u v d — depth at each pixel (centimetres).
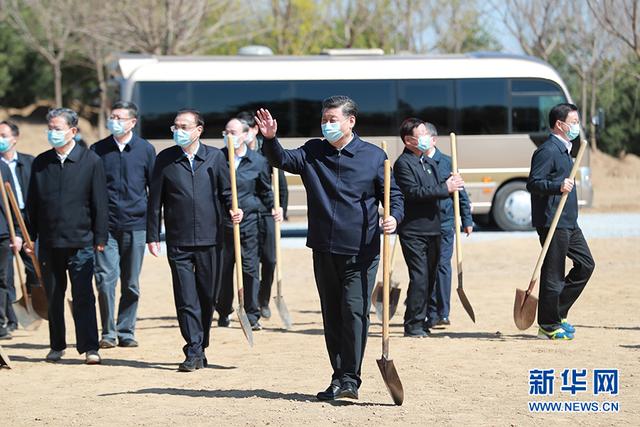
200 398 958
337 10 5000
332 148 920
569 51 4841
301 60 2931
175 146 1123
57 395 993
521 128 2966
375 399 937
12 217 1374
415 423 836
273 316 1576
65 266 1181
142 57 2898
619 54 4703
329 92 2919
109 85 3028
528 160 2961
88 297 1166
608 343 1233
